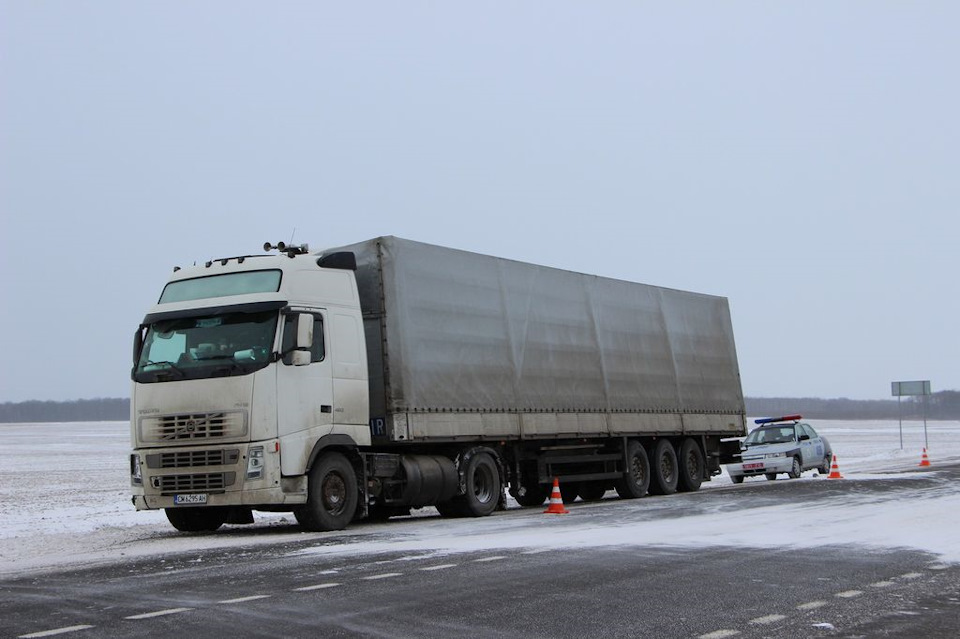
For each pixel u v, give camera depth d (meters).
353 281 16.55
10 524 19.39
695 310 26.52
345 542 13.36
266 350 14.79
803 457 32.22
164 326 15.48
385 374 16.80
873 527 14.27
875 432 96.44
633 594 9.09
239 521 16.61
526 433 19.62
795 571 10.38
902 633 7.52
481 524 16.02
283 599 8.84
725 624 7.85
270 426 14.63
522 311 20.09
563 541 12.98
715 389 26.80
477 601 8.73
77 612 8.44
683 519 15.95
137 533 16.97
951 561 11.05
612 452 22.84
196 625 7.79
